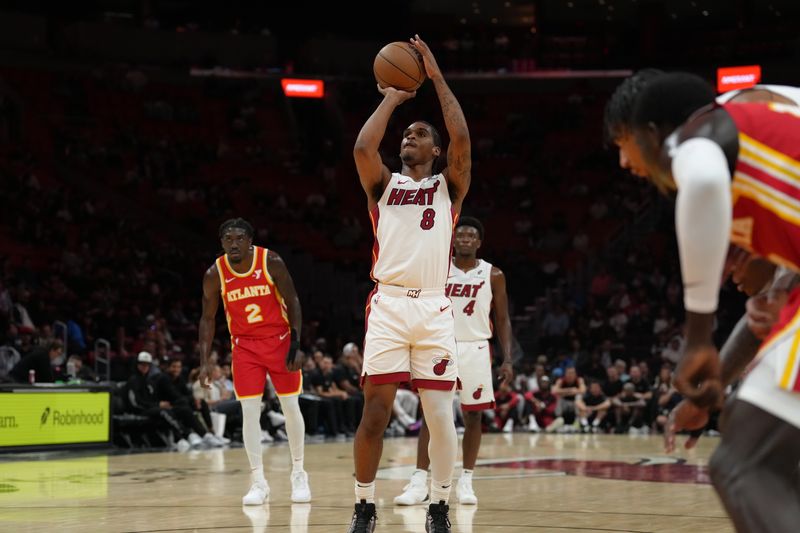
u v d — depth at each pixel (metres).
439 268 4.63
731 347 3.15
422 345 4.58
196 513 5.89
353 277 25.05
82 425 11.96
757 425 2.43
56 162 24.56
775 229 2.52
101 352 16.48
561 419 17.69
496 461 10.34
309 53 30.67
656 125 2.58
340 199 28.52
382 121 4.64
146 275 21.39
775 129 2.49
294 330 6.68
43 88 25.95
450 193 4.76
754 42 29.36
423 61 4.75
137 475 8.64
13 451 11.09
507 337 7.09
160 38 28.98
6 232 20.89
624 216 26.84
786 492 2.39
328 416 15.41
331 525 5.31
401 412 16.52
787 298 2.84
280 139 29.64
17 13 26.67
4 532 5.02
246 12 30.50
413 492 6.42
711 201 2.29
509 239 27.34
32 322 16.91
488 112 30.86
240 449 12.60
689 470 9.16
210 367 6.93
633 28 31.38
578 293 24.36
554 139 29.89
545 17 31.52
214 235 25.23
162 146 26.95
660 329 21.17
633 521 5.48
